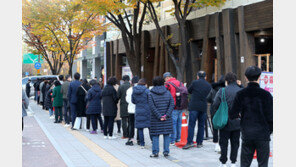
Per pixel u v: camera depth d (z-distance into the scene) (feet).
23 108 29.86
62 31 74.08
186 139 28.43
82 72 151.74
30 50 95.55
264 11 43.80
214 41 54.80
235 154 19.89
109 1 45.83
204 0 45.60
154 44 69.00
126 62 87.61
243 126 15.66
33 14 67.56
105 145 29.55
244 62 47.24
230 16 49.21
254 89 15.62
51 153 25.46
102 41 126.21
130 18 79.15
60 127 42.16
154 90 24.40
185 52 46.60
